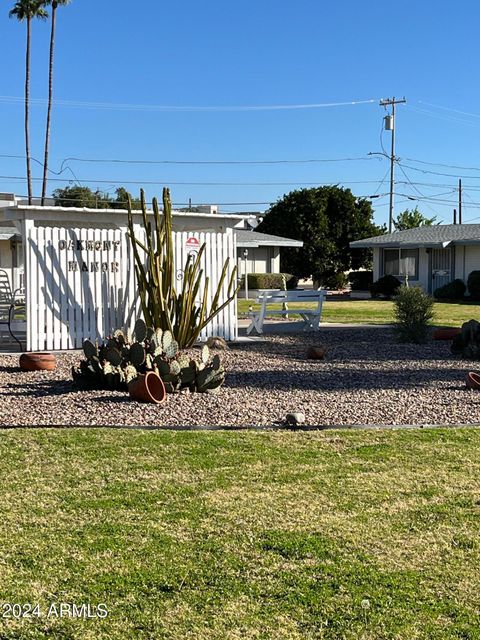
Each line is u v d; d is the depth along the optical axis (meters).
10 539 4.97
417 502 5.69
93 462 6.70
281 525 5.23
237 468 6.53
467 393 9.98
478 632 3.85
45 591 4.28
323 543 4.92
